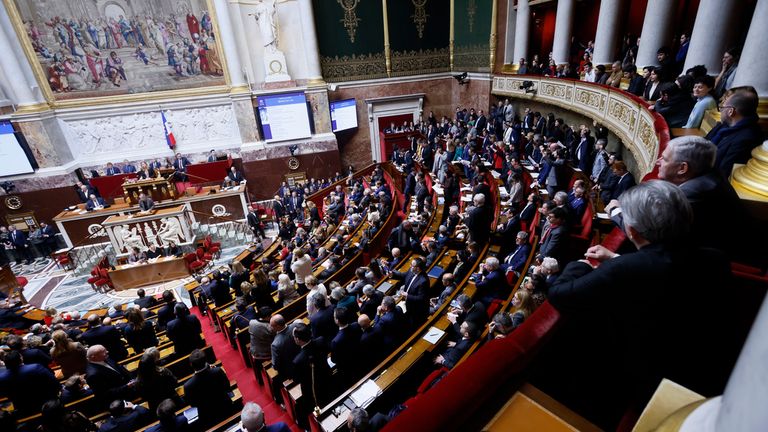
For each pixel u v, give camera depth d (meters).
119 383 5.32
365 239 9.56
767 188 2.33
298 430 5.39
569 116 12.35
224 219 16.44
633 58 9.97
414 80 19.47
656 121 5.35
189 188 16.25
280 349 5.25
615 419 1.63
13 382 5.13
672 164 1.98
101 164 16.72
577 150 9.25
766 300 0.60
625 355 1.51
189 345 6.48
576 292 1.43
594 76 10.30
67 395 5.25
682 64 7.34
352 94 18.97
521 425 1.29
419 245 8.33
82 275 14.16
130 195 14.86
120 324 8.20
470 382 1.25
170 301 7.51
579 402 1.61
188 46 16.25
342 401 4.39
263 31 16.41
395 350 5.13
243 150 17.47
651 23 8.24
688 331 1.34
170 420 4.04
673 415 0.93
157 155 17.22
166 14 15.67
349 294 6.55
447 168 11.10
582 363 1.59
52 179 15.73
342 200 14.41
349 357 4.85
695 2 10.53
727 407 0.62
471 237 7.52
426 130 17.78
